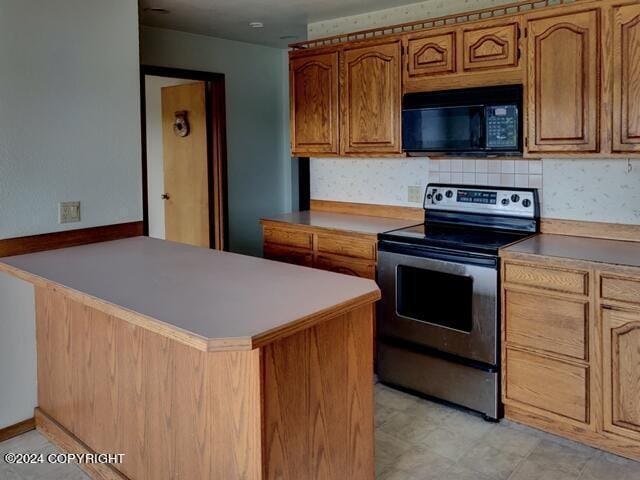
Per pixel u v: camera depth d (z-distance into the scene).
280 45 4.95
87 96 2.81
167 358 1.98
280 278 2.10
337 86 3.62
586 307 2.44
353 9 3.69
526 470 2.41
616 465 2.43
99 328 2.31
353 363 1.96
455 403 2.96
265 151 5.13
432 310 2.98
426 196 3.58
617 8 2.51
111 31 2.88
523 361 2.68
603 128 2.61
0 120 2.51
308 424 1.82
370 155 3.51
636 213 2.86
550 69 2.73
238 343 1.45
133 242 2.90
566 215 3.08
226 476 1.82
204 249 2.71
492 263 2.70
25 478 2.39
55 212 2.73
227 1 3.48
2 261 2.45
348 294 1.87
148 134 5.45
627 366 2.37
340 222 3.67
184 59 4.42
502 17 2.87
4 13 2.48
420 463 2.47
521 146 2.87
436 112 3.14
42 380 2.75
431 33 3.14
